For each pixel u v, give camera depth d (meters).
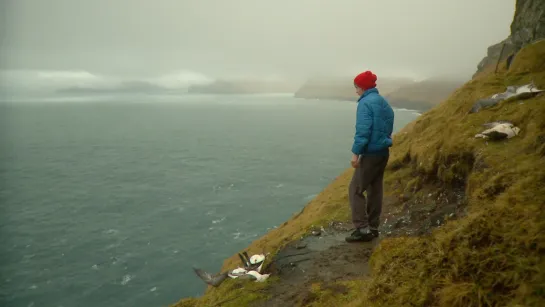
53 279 51.56
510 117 7.33
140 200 90.75
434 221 6.74
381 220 8.32
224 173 120.12
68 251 61.09
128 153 166.25
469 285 2.63
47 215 80.31
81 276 52.28
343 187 14.76
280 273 6.48
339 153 157.50
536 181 3.31
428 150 9.35
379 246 4.66
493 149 6.44
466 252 2.87
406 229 7.21
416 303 2.92
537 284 2.36
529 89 8.37
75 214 80.88
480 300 2.51
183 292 47.72
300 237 7.96
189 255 58.34
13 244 64.06
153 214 79.50
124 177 117.38
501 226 2.90
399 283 3.24
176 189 100.56
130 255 58.84
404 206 8.59
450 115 11.70
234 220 73.88
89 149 178.38
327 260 6.50
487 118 7.98
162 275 52.12
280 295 5.70
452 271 2.87
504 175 4.26
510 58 13.15
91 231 70.31
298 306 5.26
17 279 51.53
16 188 104.00
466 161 7.38
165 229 70.12
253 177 113.25
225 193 95.31
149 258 57.53
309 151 164.25
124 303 45.66
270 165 133.12
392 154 13.97
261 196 91.81
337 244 7.20
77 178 116.75
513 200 3.15
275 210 80.25
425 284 2.99
